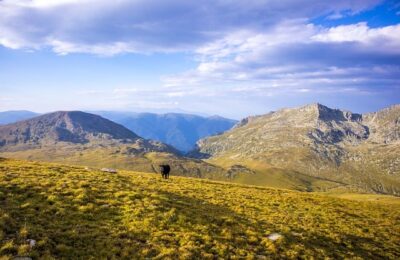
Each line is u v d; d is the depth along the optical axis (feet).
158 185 153.28
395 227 149.38
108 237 84.69
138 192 125.90
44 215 91.20
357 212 168.35
